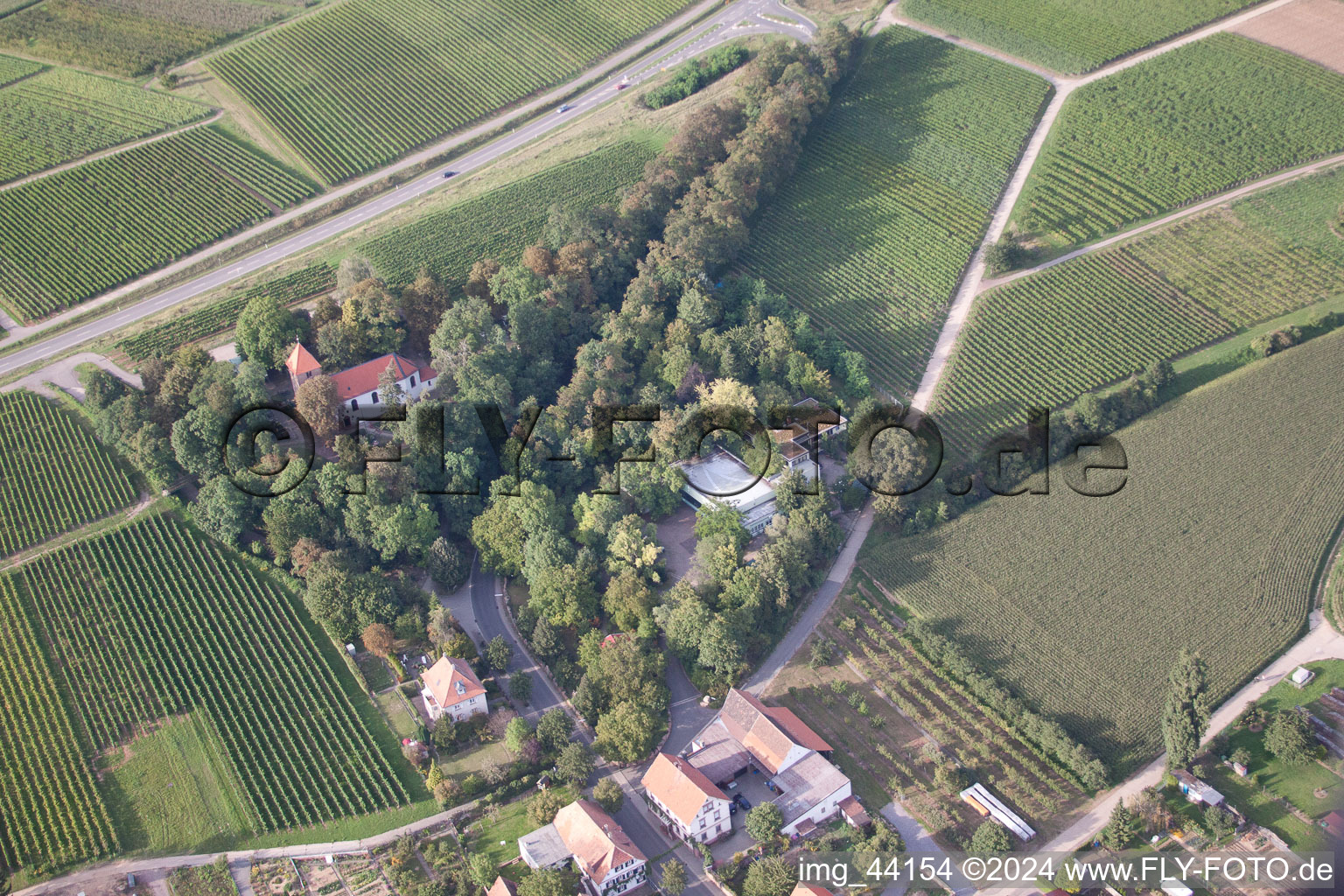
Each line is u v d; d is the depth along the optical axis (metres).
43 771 165.38
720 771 167.12
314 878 155.00
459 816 163.00
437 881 153.25
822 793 162.38
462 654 180.62
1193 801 162.38
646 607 186.88
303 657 182.25
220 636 184.50
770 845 158.62
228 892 153.12
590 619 188.75
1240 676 178.62
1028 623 189.75
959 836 160.50
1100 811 163.00
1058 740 169.38
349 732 172.25
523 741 170.00
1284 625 185.75
